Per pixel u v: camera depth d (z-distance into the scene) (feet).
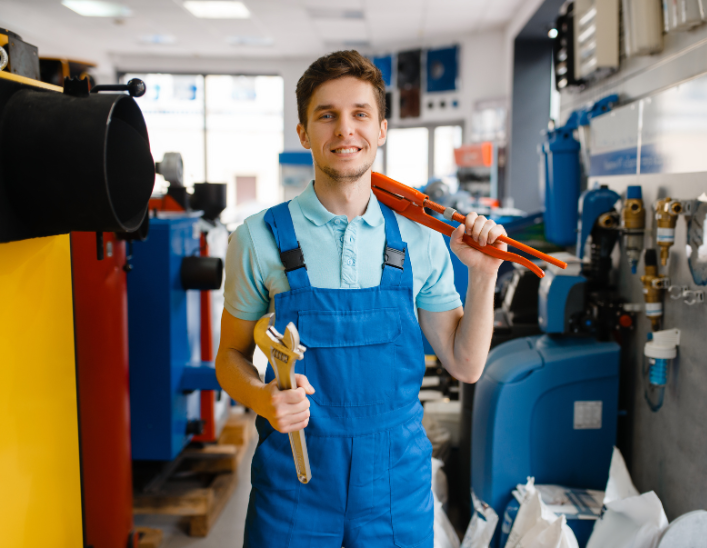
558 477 6.78
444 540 6.33
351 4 22.88
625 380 7.57
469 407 7.71
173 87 34.40
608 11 8.04
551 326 7.18
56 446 4.49
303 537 3.84
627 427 7.53
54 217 3.63
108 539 6.52
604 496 6.00
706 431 5.45
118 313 6.50
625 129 7.52
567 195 9.07
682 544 5.00
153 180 4.33
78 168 3.44
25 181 3.48
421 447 4.10
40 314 4.22
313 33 27.86
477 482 6.99
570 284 7.14
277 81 34.50
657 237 6.00
